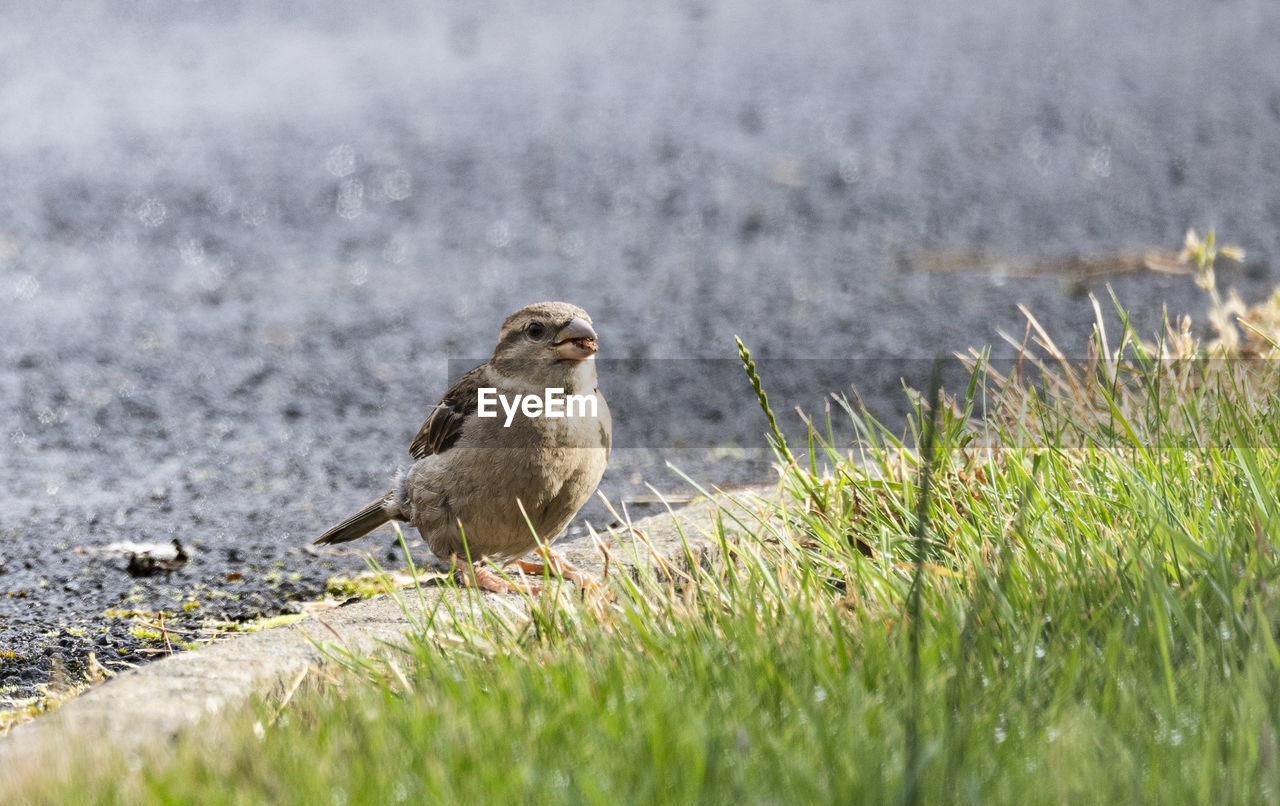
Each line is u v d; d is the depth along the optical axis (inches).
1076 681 154.9
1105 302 461.1
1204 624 165.9
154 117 744.3
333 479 344.8
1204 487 209.6
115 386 420.5
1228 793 128.2
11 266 546.0
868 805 129.2
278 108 764.6
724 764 139.3
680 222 593.9
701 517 252.7
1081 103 749.3
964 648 162.4
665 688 156.1
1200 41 874.1
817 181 640.4
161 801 138.6
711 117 743.7
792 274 521.3
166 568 279.6
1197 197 589.6
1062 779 132.2
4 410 398.3
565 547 253.9
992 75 812.0
